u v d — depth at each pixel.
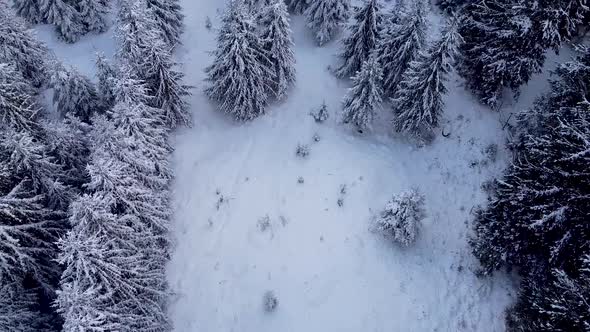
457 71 28.58
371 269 21.95
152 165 20.27
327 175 25.03
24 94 21.62
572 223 17.27
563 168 17.77
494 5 26.27
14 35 26.36
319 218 23.50
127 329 16.89
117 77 21.83
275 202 24.36
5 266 17.72
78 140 21.89
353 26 26.47
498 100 27.03
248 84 25.41
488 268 20.64
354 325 20.64
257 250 22.92
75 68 22.98
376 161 25.73
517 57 23.55
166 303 21.64
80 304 14.34
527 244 18.59
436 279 21.61
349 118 26.00
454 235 22.88
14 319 18.73
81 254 14.35
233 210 24.39
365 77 23.20
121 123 20.00
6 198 17.30
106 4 33.25
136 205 18.83
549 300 16.83
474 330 20.11
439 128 26.80
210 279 22.42
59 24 30.97
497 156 25.33
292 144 26.59
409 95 24.12
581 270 16.66
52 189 20.02
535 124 23.94
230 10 23.16
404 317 20.69
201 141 27.34
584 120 17.86
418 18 23.25
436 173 25.31
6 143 17.97
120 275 16.55
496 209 20.03
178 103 25.61
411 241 21.67
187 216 24.44
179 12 30.67
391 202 21.12
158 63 23.16
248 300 21.61
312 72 30.03
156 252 20.36
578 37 28.84
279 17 24.03
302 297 21.39
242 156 26.50
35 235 19.94
